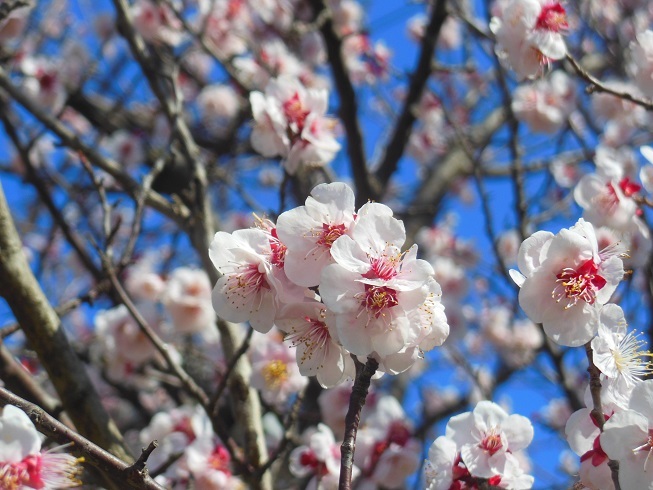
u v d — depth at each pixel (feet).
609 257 1.22
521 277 1.20
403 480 1.60
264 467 1.47
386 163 2.75
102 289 1.59
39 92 2.47
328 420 1.88
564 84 2.24
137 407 2.55
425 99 3.08
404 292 1.12
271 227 1.21
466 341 3.08
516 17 1.57
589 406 1.20
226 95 2.88
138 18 2.51
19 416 1.09
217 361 2.37
